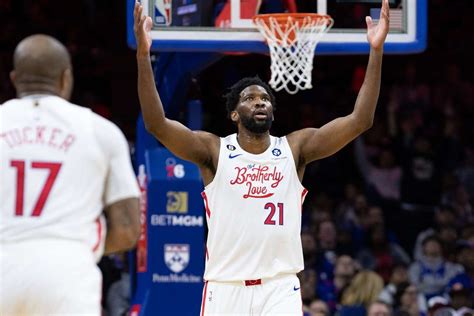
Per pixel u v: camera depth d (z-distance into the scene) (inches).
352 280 801.6
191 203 602.5
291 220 440.5
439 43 1137.4
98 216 332.2
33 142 326.3
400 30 597.3
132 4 573.6
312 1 597.9
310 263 834.8
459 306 757.9
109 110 1071.0
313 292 789.9
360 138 982.4
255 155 443.2
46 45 334.6
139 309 608.4
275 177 441.1
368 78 438.0
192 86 636.7
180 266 600.1
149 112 422.6
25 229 317.7
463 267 855.7
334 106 1054.4
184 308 597.3
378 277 797.2
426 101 1051.3
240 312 437.7
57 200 321.7
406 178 975.6
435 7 1165.1
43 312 314.7
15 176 322.3
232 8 581.3
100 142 330.6
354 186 939.3
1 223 319.3
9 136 327.3
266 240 435.8
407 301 784.3
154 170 604.7
